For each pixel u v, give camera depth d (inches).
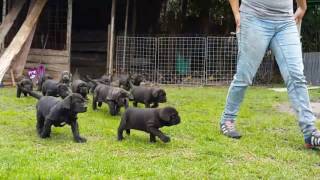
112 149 173.0
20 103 272.1
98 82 281.4
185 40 459.5
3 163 151.3
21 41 379.6
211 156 168.9
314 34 538.6
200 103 295.3
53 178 138.7
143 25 518.6
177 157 165.2
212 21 513.7
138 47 458.0
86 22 531.2
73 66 510.3
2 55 376.5
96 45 510.3
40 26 479.5
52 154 162.9
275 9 190.9
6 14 444.5
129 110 184.9
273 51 194.9
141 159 161.3
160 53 453.7
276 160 168.7
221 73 442.9
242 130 214.1
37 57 420.2
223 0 493.4
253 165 160.2
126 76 309.6
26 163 151.9
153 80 446.9
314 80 464.8
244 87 198.8
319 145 181.0
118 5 518.0
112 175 143.8
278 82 459.5
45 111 187.8
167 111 176.4
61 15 490.0
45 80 283.7
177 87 403.5
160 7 510.0
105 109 259.1
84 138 184.1
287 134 208.7
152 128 177.9
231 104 201.2
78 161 154.6
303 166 162.6
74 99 179.6
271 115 259.1
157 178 142.1
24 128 204.7
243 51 195.8
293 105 189.8
